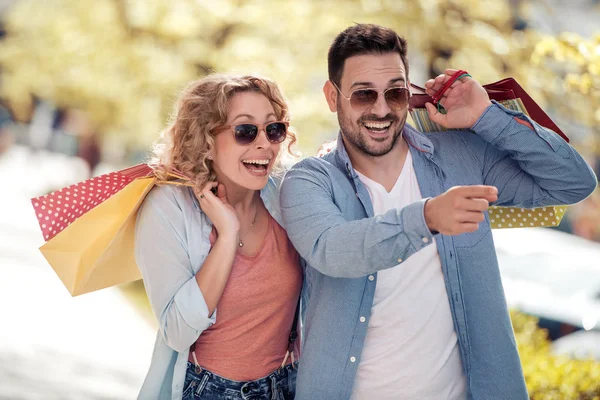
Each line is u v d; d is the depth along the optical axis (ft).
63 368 25.77
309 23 34.47
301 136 34.55
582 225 40.50
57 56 47.16
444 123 10.85
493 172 11.14
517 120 10.53
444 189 10.78
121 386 24.59
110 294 40.52
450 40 28.22
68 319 33.22
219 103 10.76
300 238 9.91
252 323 10.93
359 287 10.22
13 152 109.60
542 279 26.84
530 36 27.37
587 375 17.62
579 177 10.59
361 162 10.77
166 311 10.48
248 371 11.02
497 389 10.46
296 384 10.64
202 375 10.99
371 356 10.32
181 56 38.22
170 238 10.69
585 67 18.33
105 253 11.15
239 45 35.40
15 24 56.75
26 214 63.52
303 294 11.44
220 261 10.46
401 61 10.55
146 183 10.87
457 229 8.28
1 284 37.88
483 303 10.48
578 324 23.79
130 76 40.45
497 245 29.99
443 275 10.34
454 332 10.48
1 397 21.86
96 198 10.91
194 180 10.77
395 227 8.68
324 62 35.06
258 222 11.19
